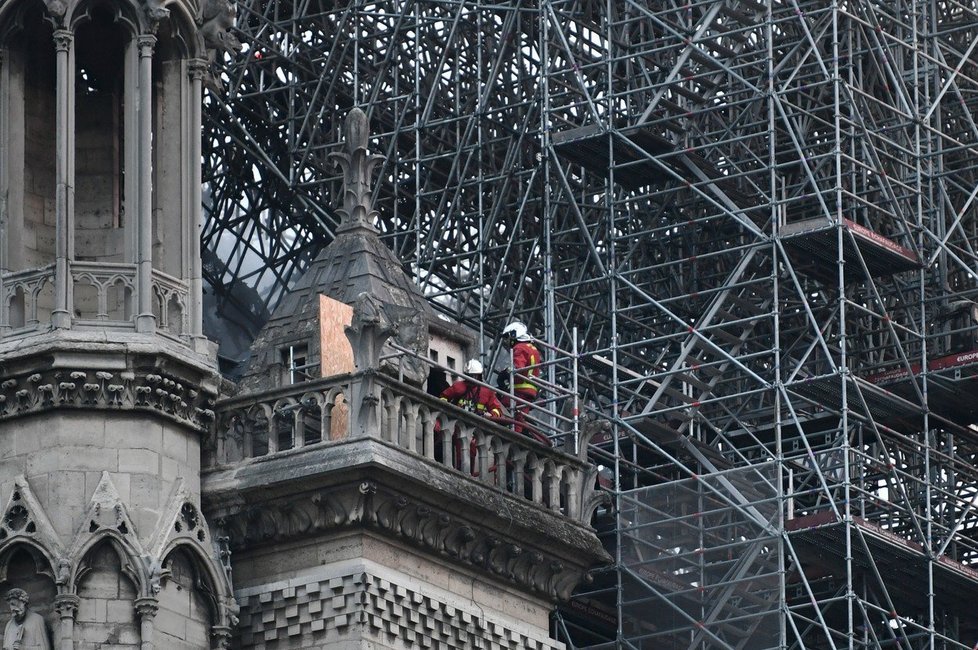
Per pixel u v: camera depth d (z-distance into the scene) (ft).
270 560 339.98
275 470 338.13
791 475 415.03
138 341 334.85
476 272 464.65
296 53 472.85
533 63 470.39
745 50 449.06
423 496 339.36
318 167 473.67
